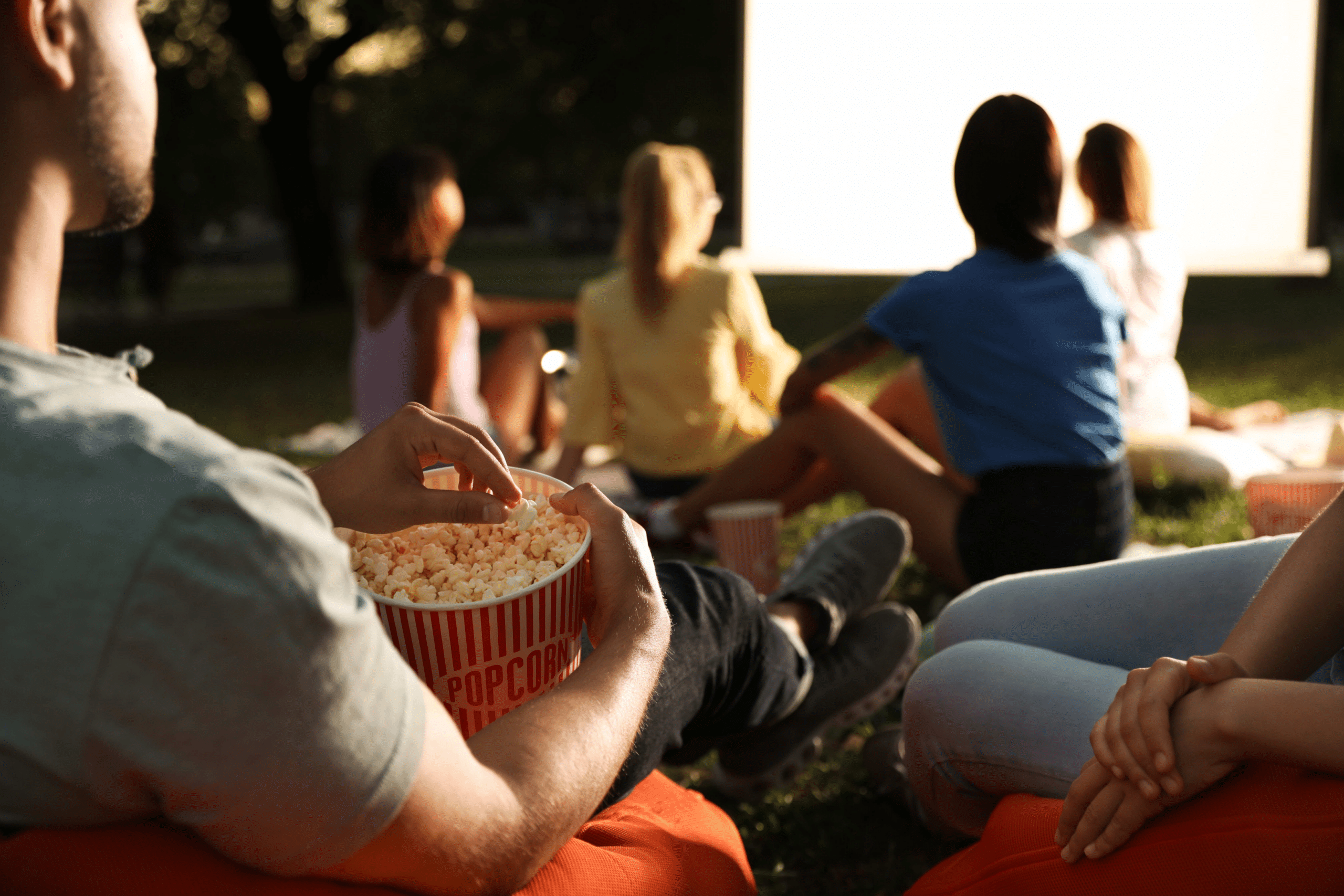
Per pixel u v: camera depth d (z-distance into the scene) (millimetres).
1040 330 2314
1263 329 9586
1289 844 911
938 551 2590
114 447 704
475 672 1017
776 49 5836
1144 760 984
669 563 1518
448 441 1096
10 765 720
